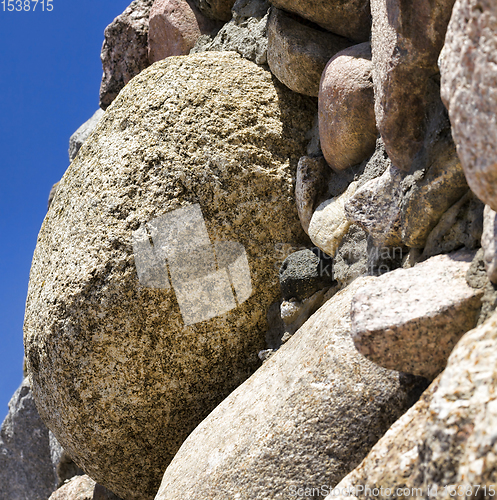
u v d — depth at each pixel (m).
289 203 1.42
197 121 1.42
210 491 1.25
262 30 1.49
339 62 1.36
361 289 1.21
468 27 1.12
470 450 1.02
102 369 1.39
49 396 1.43
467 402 1.06
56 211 1.48
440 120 1.24
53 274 1.42
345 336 1.24
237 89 1.46
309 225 1.39
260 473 1.23
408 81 1.25
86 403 1.40
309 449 1.22
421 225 1.25
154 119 1.43
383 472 1.15
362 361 1.23
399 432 1.16
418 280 1.21
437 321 1.18
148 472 1.43
